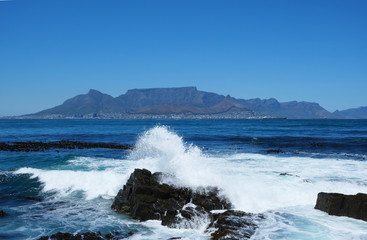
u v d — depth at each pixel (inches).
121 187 615.2
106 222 460.4
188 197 496.7
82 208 524.1
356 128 3102.9
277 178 637.9
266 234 382.3
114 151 1165.7
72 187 635.5
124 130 3063.5
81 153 1107.9
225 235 379.6
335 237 373.4
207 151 1148.5
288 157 976.9
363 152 1117.7
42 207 529.7
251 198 512.4
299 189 556.1
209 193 499.8
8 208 524.1
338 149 1215.6
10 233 416.2
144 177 515.2
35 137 2025.1
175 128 3420.3
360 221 422.6
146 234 413.7
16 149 1238.3
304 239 368.8
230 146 1344.7
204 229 427.8
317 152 1119.0
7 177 700.7
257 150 1186.6
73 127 3978.8
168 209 472.1
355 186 572.1
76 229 432.5
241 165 812.6
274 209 473.1
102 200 566.6
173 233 417.4
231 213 444.1
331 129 2908.5
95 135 2215.8
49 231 424.5
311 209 473.7
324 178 655.1
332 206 452.4
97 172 680.4
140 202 479.5
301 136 1939.0
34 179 683.4
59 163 853.2
